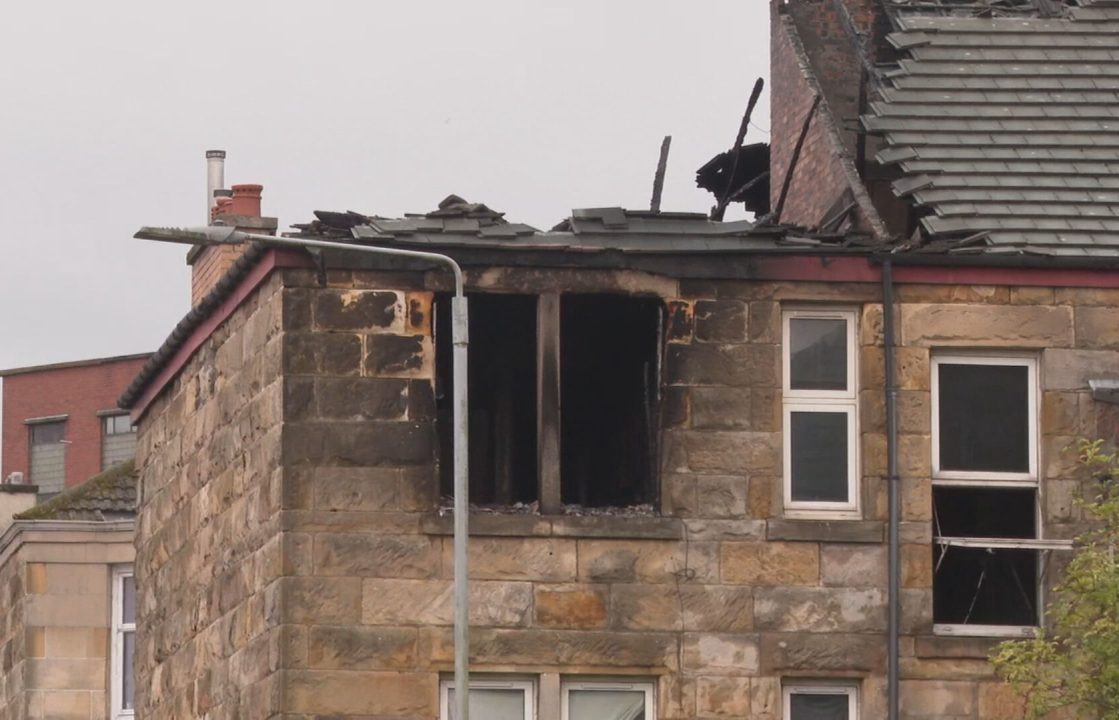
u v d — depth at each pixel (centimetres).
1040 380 7631
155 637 9094
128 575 11244
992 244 7712
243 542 7794
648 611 7412
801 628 7450
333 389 7406
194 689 8406
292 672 7275
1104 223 7819
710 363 7531
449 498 7688
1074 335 7638
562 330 8131
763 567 7462
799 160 9681
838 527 7481
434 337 7462
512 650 7356
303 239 7025
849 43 9925
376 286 7444
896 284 7600
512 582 7375
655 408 7806
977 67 8394
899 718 7431
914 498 7525
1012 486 7612
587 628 7388
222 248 10594
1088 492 7581
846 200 8825
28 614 11150
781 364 7562
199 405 8469
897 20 8631
